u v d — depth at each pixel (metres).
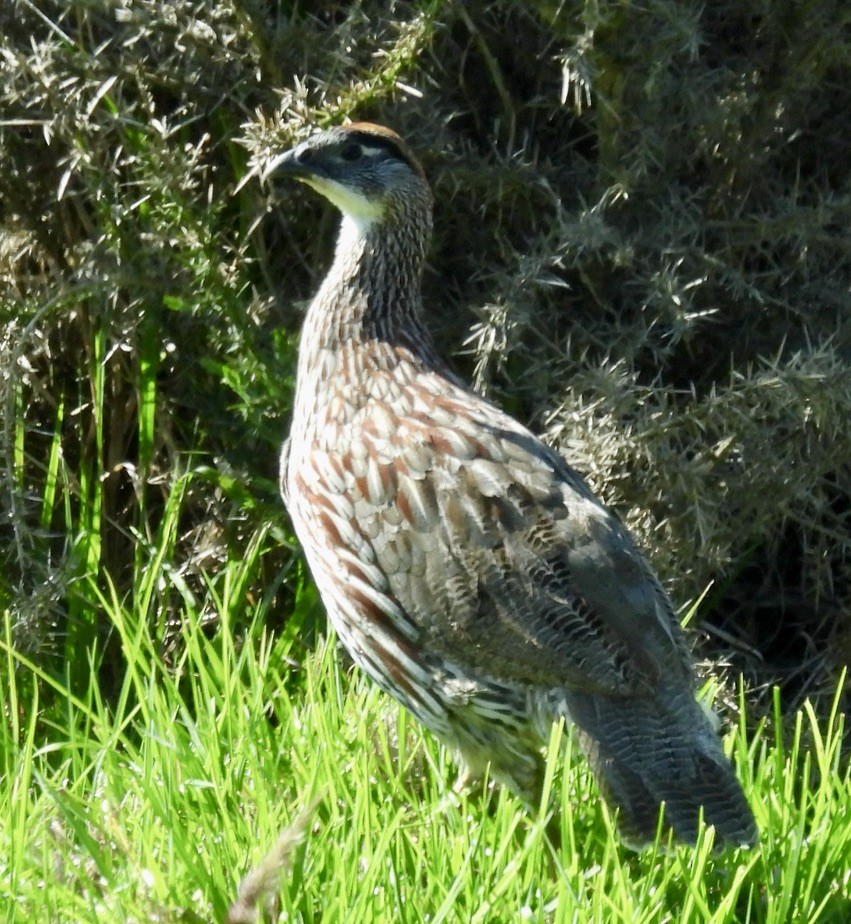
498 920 7.71
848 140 11.80
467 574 8.85
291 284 11.79
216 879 7.86
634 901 7.84
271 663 10.78
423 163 11.20
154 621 11.38
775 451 10.91
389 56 10.58
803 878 8.35
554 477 9.15
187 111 11.41
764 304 11.46
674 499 10.74
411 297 10.16
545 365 10.95
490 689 8.86
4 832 8.33
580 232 10.56
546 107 11.46
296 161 10.04
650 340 11.24
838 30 10.88
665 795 8.30
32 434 12.04
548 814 8.63
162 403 11.62
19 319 11.09
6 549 11.39
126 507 11.88
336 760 8.95
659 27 10.55
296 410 10.04
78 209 11.52
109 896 7.84
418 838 8.59
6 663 10.70
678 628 9.03
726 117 10.85
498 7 11.22
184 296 10.96
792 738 11.04
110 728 9.67
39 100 10.98
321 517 9.48
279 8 11.00
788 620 12.06
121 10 10.63
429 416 9.38
